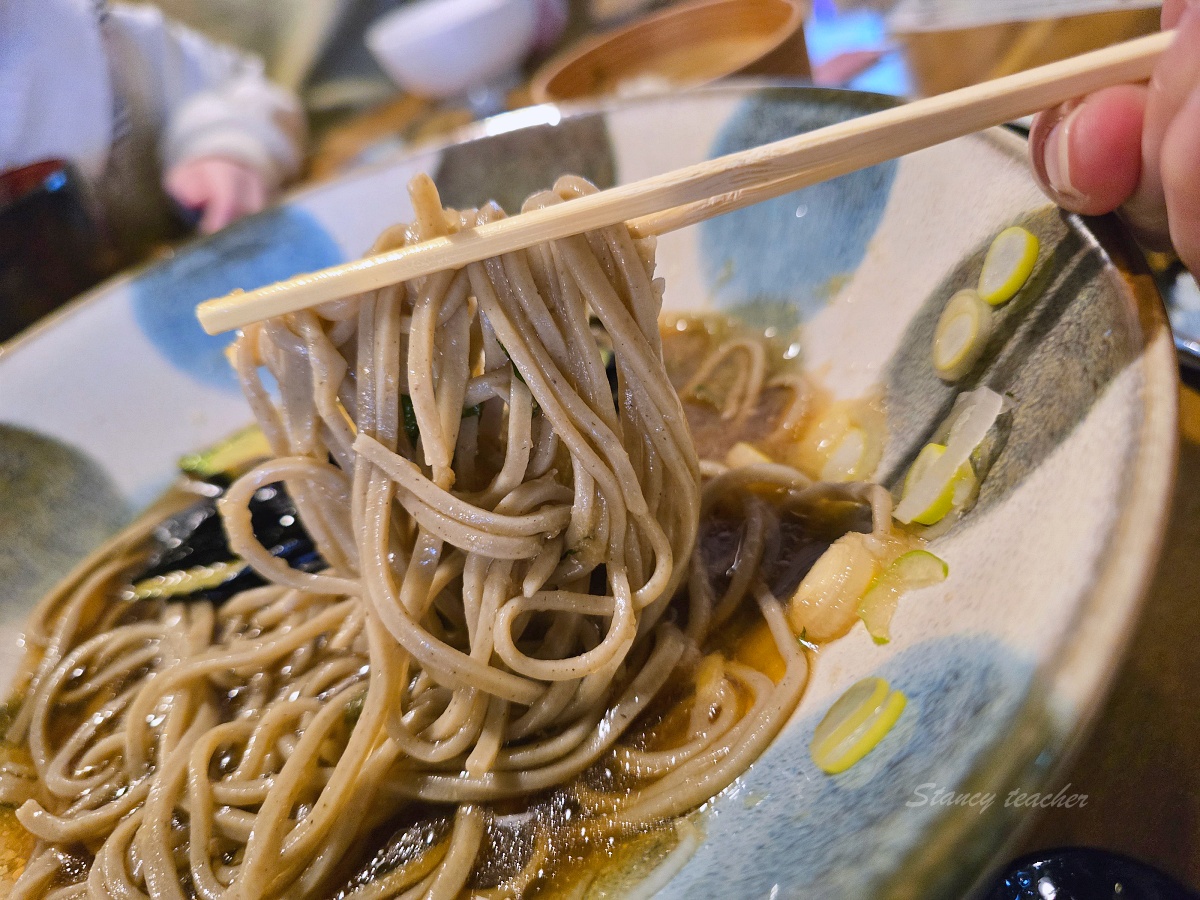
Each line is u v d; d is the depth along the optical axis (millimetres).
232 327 142
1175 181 118
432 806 166
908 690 124
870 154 142
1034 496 127
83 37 474
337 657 195
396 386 154
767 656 166
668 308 262
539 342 154
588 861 148
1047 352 142
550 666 155
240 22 601
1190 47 115
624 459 156
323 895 158
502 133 277
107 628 224
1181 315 185
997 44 284
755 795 139
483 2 483
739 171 142
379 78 594
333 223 285
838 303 213
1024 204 159
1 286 327
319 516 178
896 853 94
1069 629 98
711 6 369
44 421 249
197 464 264
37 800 187
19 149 458
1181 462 177
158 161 492
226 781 167
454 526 155
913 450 170
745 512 193
